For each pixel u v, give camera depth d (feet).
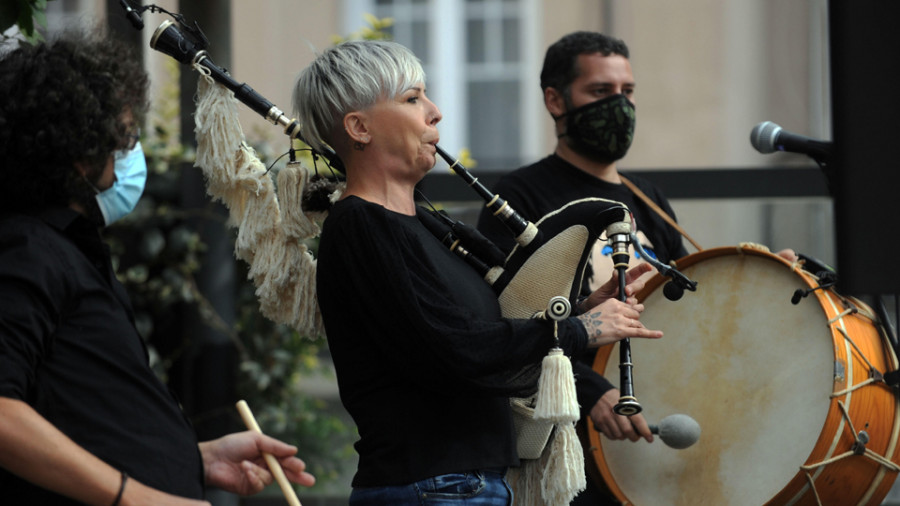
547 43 51.72
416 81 16.35
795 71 47.96
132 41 31.17
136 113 13.74
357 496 15.53
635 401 16.55
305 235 17.25
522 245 16.81
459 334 14.78
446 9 53.06
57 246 12.62
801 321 19.95
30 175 12.80
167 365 32.24
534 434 16.74
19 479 12.48
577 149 22.35
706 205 36.17
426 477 15.06
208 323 31.24
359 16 51.47
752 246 20.90
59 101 12.66
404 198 16.39
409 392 15.46
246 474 15.17
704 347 20.98
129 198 16.57
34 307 12.10
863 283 13.21
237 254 17.66
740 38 48.37
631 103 22.24
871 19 13.15
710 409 20.61
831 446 18.45
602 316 15.85
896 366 19.54
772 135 21.33
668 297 16.94
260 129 34.76
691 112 48.80
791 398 19.70
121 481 12.12
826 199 29.58
